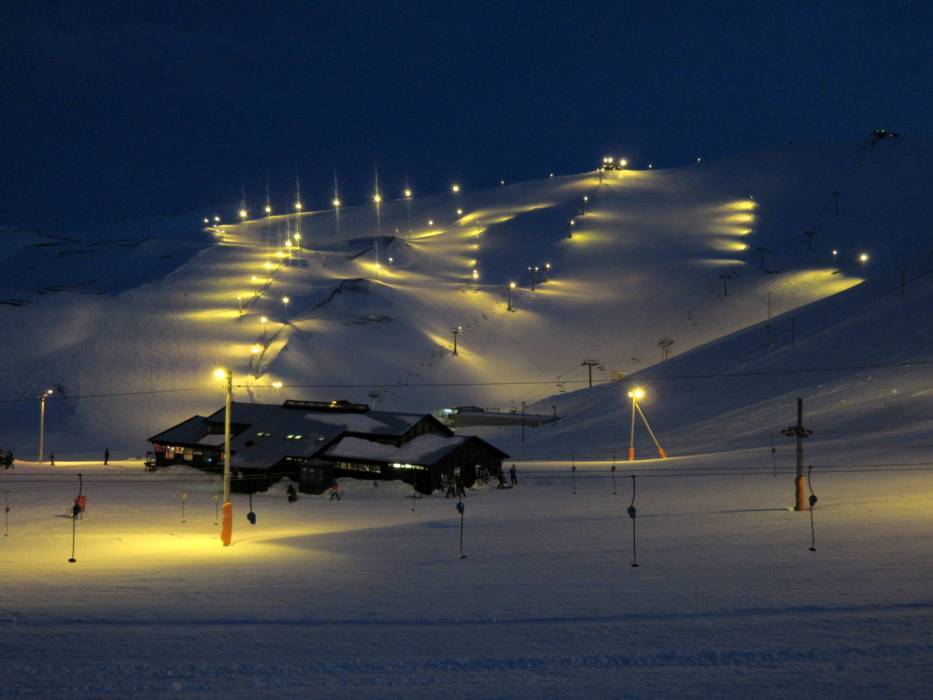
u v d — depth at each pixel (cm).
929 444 5334
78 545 3247
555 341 17588
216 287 18375
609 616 1708
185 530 3834
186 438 7038
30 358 14088
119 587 2181
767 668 1288
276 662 1363
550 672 1301
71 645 1490
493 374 15675
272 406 7262
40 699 1184
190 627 1650
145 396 12612
